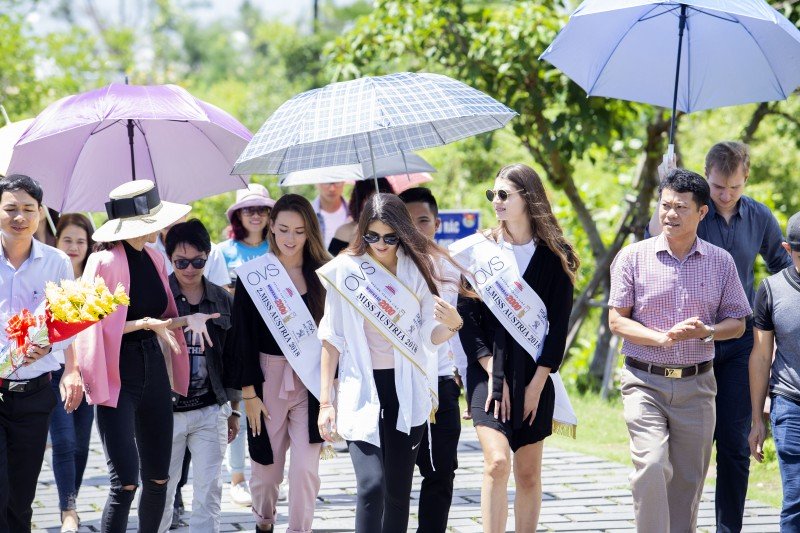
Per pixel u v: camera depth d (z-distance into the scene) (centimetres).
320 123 948
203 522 1067
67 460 1217
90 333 977
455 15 1983
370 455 920
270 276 1038
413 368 948
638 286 988
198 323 1034
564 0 2020
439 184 2808
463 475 1443
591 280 2112
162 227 1020
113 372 984
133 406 1002
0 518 970
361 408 928
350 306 945
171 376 1054
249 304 1041
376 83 984
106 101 1088
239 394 1108
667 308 979
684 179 962
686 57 1173
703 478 1002
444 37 2003
